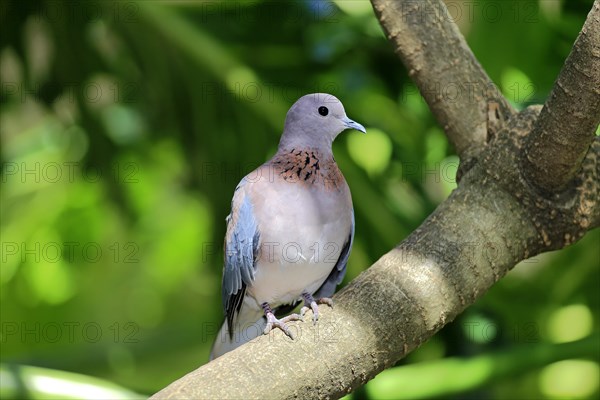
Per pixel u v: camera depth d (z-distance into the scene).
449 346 11.00
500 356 8.33
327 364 5.26
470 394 10.64
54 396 7.67
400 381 8.29
